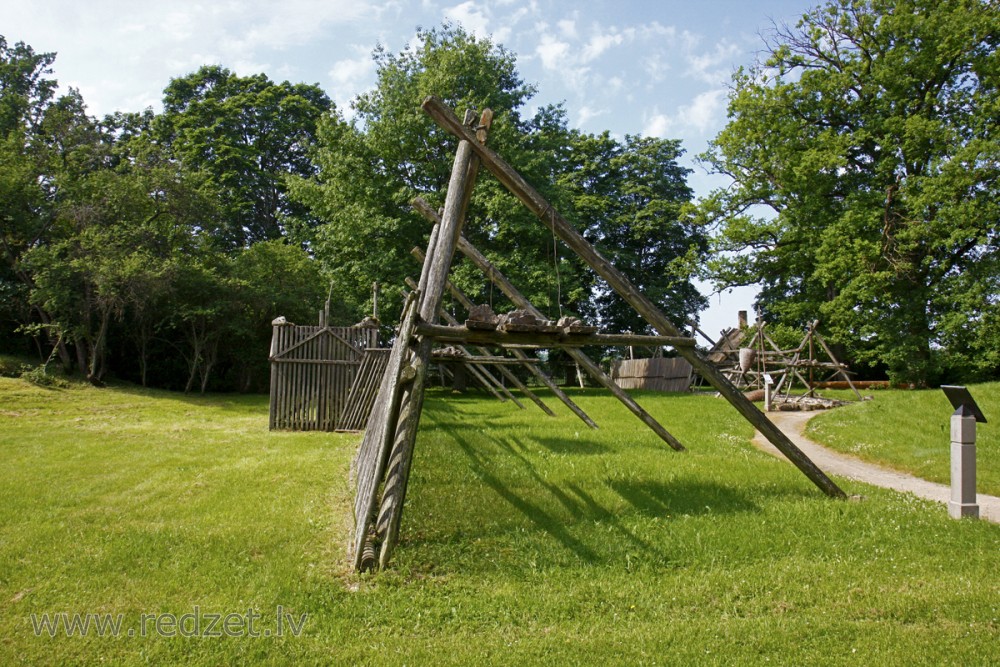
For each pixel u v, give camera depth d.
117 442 12.49
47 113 28.11
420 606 4.85
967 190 23.81
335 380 14.83
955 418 7.31
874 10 27.05
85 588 5.06
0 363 23.05
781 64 28.97
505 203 25.38
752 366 23.75
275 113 39.97
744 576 5.39
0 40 32.19
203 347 27.39
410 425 5.72
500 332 5.97
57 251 22.98
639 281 41.25
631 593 5.13
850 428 14.16
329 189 27.73
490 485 7.32
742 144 28.48
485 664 4.05
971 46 25.25
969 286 24.22
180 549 5.86
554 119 33.28
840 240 25.47
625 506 6.77
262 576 5.26
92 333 25.17
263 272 28.19
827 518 6.64
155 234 25.20
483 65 27.75
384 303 26.25
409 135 26.36
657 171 41.75
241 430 14.71
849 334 27.09
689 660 4.12
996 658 4.09
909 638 4.36
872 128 27.03
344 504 7.41
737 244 29.59
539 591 5.15
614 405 17.45
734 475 7.91
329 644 4.27
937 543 6.16
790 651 4.22
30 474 9.22
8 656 4.07
